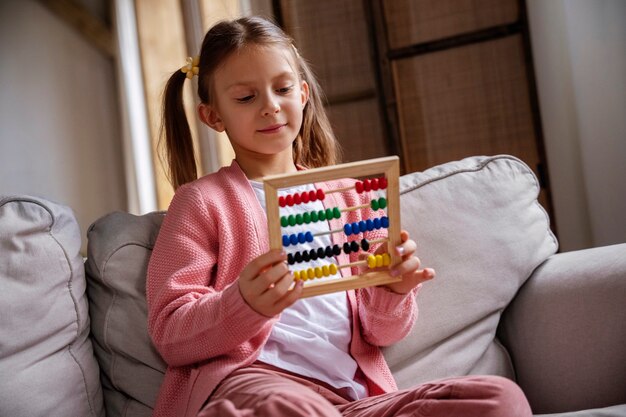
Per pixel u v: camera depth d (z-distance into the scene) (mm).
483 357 1340
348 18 3254
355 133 3287
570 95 2611
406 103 3139
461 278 1333
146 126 4211
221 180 1309
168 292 1160
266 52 1281
